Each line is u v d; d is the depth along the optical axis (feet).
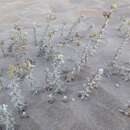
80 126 8.35
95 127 8.30
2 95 10.00
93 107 9.09
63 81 10.52
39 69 11.44
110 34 14.82
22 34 14.05
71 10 18.54
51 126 8.43
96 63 11.81
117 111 8.88
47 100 9.51
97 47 13.28
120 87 10.12
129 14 17.33
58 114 8.86
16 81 9.65
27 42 14.03
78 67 10.93
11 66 8.90
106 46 13.42
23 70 9.66
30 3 19.94
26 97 9.71
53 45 13.12
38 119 8.72
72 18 17.16
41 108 9.17
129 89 10.02
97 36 12.14
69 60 12.09
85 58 11.62
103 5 19.38
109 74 10.87
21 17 17.40
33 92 9.95
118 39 14.21
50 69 11.37
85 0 20.45
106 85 10.18
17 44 13.12
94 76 9.89
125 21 15.52
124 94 9.73
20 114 8.96
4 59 12.64
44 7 19.06
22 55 12.75
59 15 17.63
